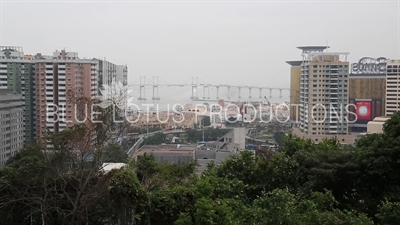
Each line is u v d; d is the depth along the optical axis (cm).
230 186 1534
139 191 1273
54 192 1488
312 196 1394
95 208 1405
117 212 1288
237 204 1322
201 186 1378
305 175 1631
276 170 1680
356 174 1555
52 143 1638
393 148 1521
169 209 1345
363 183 1582
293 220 1155
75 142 1595
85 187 1462
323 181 1547
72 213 1359
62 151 1583
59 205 1446
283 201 1197
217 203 1266
